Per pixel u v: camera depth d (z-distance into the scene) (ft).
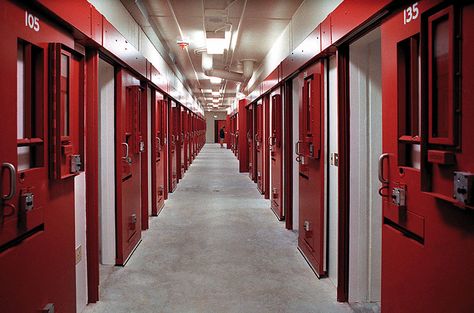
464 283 4.43
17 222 5.58
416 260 5.56
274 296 9.52
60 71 6.70
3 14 5.17
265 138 22.74
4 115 5.19
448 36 4.61
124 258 11.82
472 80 4.22
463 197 4.21
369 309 8.86
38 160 6.36
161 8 14.35
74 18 7.26
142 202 15.85
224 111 102.63
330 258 10.46
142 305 9.00
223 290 9.86
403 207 5.92
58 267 7.13
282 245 13.76
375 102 9.12
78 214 8.59
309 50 10.92
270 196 21.59
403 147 6.06
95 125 9.18
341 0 9.09
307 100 11.50
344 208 9.20
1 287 5.23
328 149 10.44
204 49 22.59
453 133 4.47
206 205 21.02
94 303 9.11
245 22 16.33
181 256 12.54
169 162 25.03
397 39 6.02
